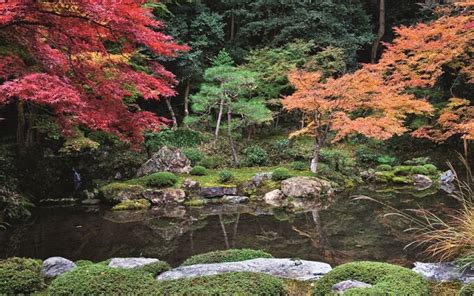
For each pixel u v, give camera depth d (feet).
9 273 11.55
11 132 43.39
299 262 13.34
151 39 15.07
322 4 60.44
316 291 10.66
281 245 23.47
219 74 43.14
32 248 23.54
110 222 30.27
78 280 10.42
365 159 51.44
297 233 26.23
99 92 16.07
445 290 10.82
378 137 37.27
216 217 31.73
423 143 56.08
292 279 12.21
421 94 51.70
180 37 55.01
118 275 10.64
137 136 17.60
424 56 39.75
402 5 68.74
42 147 39.68
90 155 43.32
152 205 36.29
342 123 39.65
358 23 66.28
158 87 16.80
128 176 43.50
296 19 59.52
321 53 54.34
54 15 14.28
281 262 13.35
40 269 12.89
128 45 16.08
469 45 38.88
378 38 67.26
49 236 26.23
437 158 53.47
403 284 9.70
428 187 41.93
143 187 37.88
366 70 41.11
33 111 37.47
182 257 21.70
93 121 15.30
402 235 24.49
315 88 39.91
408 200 35.22
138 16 14.43
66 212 33.73
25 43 15.35
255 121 48.83
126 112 17.01
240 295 9.11
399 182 44.27
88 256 22.03
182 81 56.65
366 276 10.63
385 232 25.50
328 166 45.50
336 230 26.53
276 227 28.09
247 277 10.20
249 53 61.26
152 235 26.48
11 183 32.24
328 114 42.96
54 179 39.11
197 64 56.03
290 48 55.11
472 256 12.42
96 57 16.58
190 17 57.98
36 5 13.46
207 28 57.11
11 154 35.24
